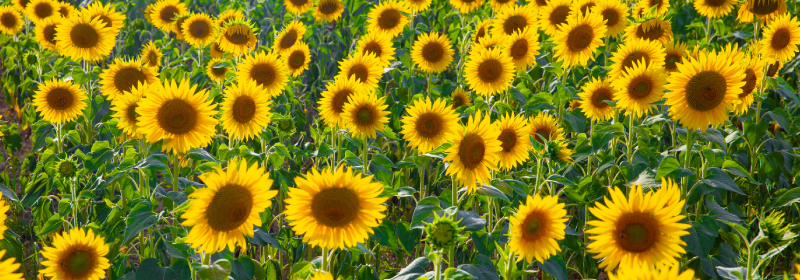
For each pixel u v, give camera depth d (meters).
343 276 3.26
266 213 3.75
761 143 4.52
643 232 2.06
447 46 5.53
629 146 3.74
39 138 5.16
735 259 3.45
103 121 5.11
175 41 8.21
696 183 3.27
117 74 4.90
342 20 8.16
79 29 5.34
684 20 6.81
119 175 3.47
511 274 2.65
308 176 2.37
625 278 1.47
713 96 3.01
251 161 3.82
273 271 3.70
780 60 4.52
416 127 3.51
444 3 8.22
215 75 6.09
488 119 2.87
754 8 5.23
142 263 2.93
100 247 2.85
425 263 2.79
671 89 3.13
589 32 4.79
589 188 3.79
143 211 2.99
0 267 1.43
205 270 2.43
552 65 5.33
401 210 5.42
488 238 3.12
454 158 2.88
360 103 3.81
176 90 3.12
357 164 3.91
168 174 3.33
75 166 3.78
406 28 6.82
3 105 8.88
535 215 2.38
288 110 5.72
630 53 4.27
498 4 6.95
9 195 3.53
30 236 5.44
